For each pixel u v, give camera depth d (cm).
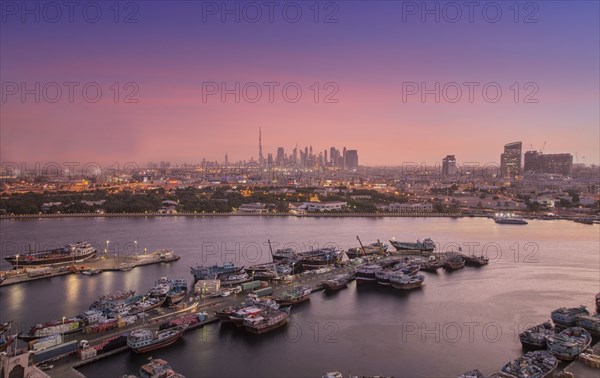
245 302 17575
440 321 16875
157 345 14075
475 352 14175
